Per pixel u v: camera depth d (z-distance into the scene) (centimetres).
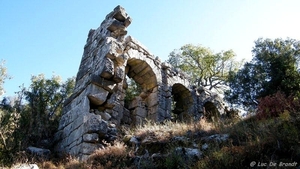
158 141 898
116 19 1535
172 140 884
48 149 1197
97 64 1331
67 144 1170
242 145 712
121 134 1155
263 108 1043
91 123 1050
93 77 1207
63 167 928
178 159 712
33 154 1050
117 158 868
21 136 1155
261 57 1700
